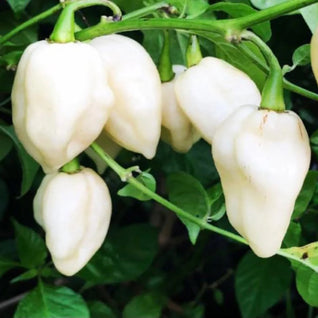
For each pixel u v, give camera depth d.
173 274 0.67
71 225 0.41
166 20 0.39
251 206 0.37
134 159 0.56
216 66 0.41
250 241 0.38
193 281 0.80
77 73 0.38
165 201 0.43
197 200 0.46
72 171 0.42
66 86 0.38
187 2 0.44
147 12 0.43
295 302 0.77
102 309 0.60
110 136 0.41
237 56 0.44
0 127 0.48
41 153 0.39
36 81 0.38
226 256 0.78
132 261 0.57
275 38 0.54
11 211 0.70
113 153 0.44
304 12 0.44
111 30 0.40
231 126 0.38
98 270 0.56
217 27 0.39
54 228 0.41
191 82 0.41
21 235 0.53
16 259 0.68
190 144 0.44
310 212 0.54
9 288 0.71
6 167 0.66
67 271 0.42
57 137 0.38
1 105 0.50
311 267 0.45
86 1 0.39
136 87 0.39
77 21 0.52
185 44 0.48
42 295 0.51
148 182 0.43
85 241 0.42
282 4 0.38
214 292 0.73
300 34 0.54
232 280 0.80
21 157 0.48
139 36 0.53
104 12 0.53
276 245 0.38
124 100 0.40
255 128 0.37
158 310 0.65
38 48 0.38
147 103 0.40
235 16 0.44
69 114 0.38
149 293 0.66
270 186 0.37
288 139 0.37
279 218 0.37
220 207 0.46
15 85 0.39
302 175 0.37
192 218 0.43
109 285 0.74
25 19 0.52
